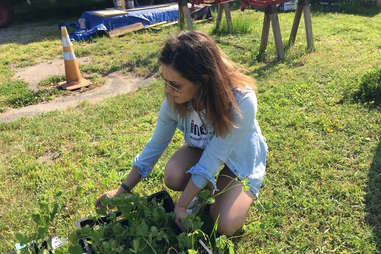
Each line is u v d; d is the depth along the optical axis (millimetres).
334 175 3162
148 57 6953
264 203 2875
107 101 5055
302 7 6629
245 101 2152
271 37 7711
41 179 3330
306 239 2535
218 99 2010
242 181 2229
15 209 2951
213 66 1936
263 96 4762
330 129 3879
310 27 6633
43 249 1990
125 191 2561
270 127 3986
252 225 2355
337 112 4219
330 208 2777
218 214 2410
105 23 8859
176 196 2951
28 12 12047
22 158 3717
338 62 5922
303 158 3414
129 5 10422
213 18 9711
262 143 2602
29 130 4297
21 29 10156
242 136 2248
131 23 9195
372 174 3172
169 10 9789
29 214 2863
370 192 2953
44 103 5348
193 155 2686
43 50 7898
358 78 5055
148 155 2572
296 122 4012
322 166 3297
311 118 4117
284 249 2480
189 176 2684
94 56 7301
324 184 3057
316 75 5391
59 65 7008
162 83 5645
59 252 1977
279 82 5230
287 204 2846
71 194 3043
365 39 7301
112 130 4207
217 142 2234
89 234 2002
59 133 4152
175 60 1871
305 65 5891
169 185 2773
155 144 2578
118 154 3650
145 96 5137
